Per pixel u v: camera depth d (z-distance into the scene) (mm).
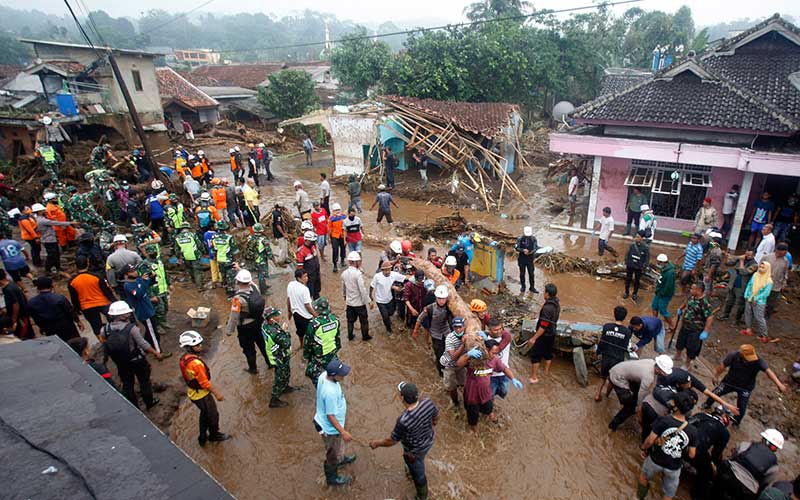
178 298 11062
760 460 5391
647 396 6438
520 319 9766
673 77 15250
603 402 7711
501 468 6441
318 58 108812
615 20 45344
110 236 11531
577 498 6008
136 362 6918
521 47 32312
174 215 12625
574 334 8617
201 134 32188
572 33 34844
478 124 22141
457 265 11172
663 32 45531
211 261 11477
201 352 8992
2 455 2105
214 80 46469
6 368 2936
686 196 15359
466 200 19609
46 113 21500
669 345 9211
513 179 24141
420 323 8602
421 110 22312
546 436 7008
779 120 13047
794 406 7633
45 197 12195
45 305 7359
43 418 2410
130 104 17078
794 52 16547
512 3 38312
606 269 12469
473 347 6770
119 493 1941
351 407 7605
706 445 5742
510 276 12617
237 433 7004
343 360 8789
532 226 17016
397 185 21656
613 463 6547
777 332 9688
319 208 13094
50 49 25141
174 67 72000
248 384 8086
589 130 16453
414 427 5367
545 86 35719
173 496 1958
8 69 42719
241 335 7965
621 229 16266
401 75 29750
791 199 13703
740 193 13539
